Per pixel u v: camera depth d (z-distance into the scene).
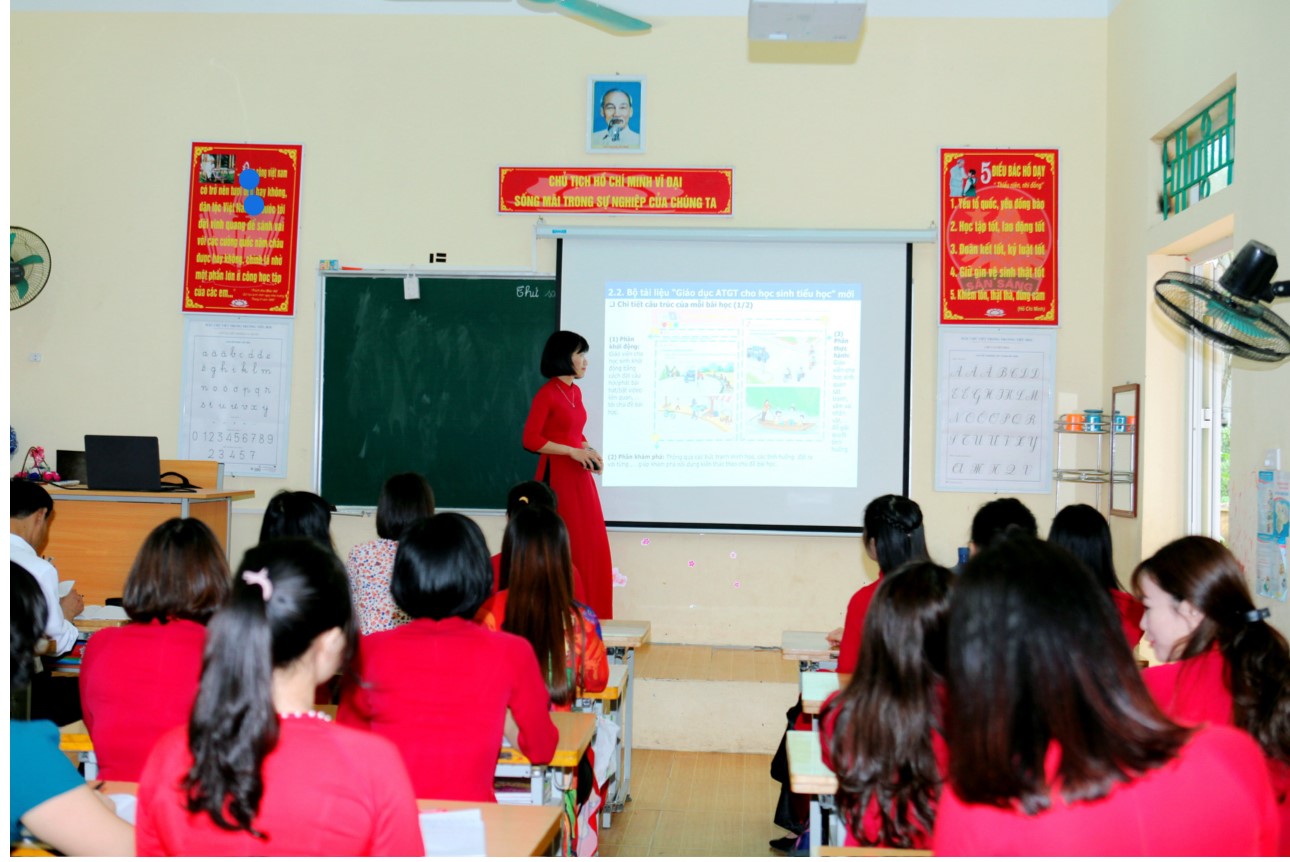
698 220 5.16
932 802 1.50
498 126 5.22
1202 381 4.45
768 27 3.82
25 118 5.32
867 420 5.09
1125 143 4.81
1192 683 1.76
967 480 5.05
